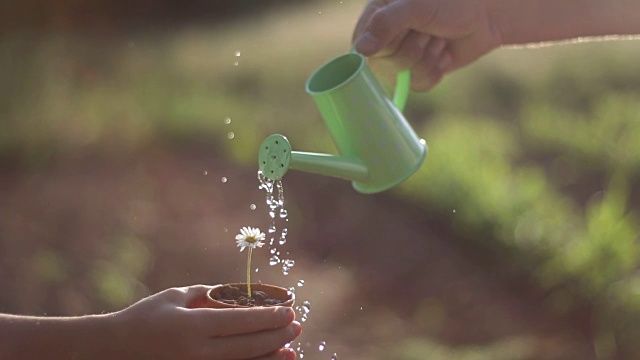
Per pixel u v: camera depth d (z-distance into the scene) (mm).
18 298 5793
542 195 7668
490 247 7062
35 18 13789
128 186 8438
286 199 8391
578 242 6590
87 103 10773
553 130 9836
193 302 2434
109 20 16812
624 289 5812
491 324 6172
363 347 5820
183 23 18484
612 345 5566
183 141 10062
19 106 9859
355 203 8234
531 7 3486
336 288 6695
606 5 3510
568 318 6148
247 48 15164
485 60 12508
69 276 6184
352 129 2895
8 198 7734
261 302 2426
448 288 6727
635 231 6805
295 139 9945
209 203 8219
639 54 12547
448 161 8406
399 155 2943
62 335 2361
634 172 8367
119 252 6688
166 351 2293
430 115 11008
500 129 10258
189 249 7047
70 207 7559
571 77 12016
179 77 12875
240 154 9531
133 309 2342
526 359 5633
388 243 7469
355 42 3395
